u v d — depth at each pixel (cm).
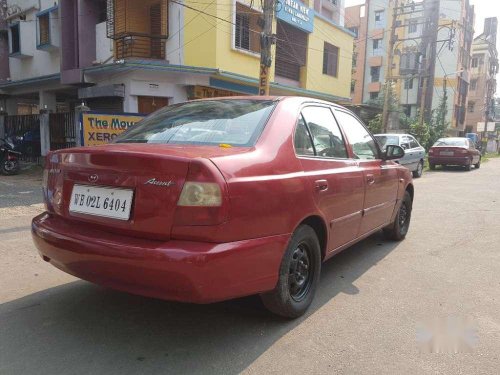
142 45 1384
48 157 320
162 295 249
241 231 254
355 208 396
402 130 2606
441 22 3712
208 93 1427
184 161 243
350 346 288
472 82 5338
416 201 905
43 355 268
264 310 339
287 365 263
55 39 1609
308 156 335
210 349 279
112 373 250
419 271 444
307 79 1902
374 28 3919
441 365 267
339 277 422
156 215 247
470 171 1762
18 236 547
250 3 1452
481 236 596
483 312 345
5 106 1983
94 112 1029
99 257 255
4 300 351
